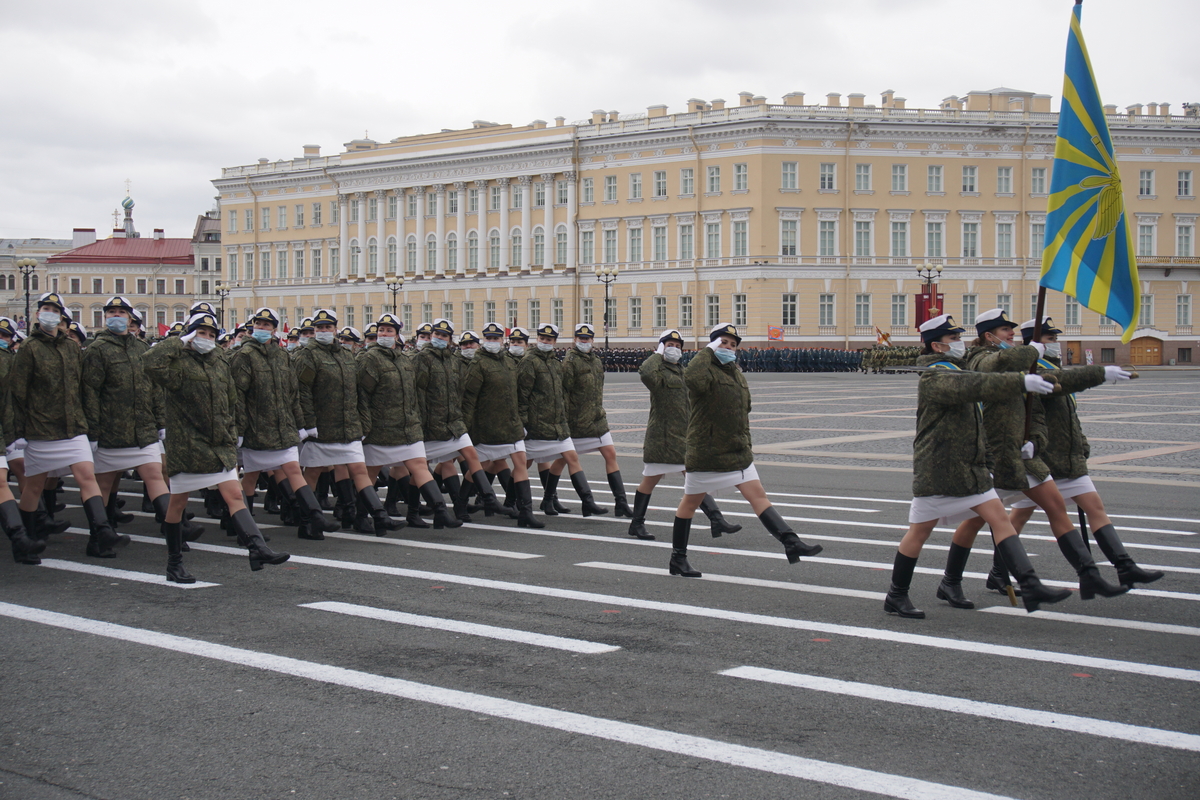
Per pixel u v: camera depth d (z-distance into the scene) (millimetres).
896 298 63531
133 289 103750
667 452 11227
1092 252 8070
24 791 4816
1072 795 4699
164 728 5559
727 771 4973
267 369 11297
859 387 44125
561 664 6621
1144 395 36812
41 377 10109
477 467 12742
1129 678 6328
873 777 4895
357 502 11945
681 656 6781
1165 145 65938
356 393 12031
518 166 71188
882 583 9008
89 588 8812
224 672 6477
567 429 12922
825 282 62781
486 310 73188
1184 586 8859
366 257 79000
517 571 9539
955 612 7973
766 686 6184
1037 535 11242
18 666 6605
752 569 9617
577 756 5156
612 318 68500
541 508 13805
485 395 12602
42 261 108938
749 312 62969
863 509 13289
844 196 62625
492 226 73125
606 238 68625
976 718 5648
